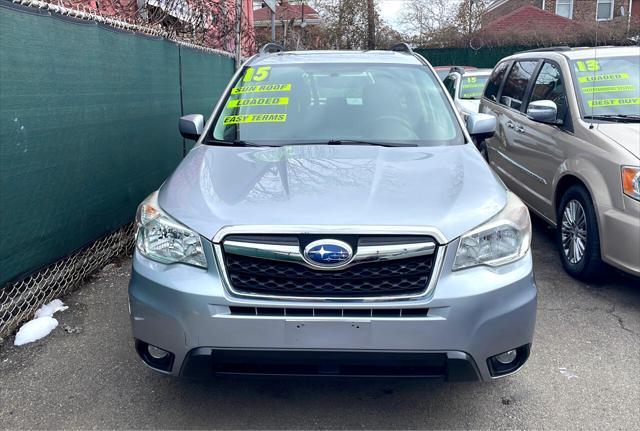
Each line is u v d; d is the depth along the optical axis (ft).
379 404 10.28
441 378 8.80
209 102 28.02
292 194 9.46
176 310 8.70
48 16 13.47
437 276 8.59
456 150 11.83
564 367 11.48
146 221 9.53
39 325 12.77
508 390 10.70
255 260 8.66
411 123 13.06
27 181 12.84
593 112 16.30
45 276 13.99
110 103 16.76
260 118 13.20
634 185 13.50
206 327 8.55
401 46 17.49
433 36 97.04
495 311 8.72
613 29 84.28
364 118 13.16
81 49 15.01
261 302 8.50
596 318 13.61
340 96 13.80
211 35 28.66
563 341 12.52
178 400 10.36
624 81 17.02
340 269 8.52
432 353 8.55
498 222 9.14
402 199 9.32
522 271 9.14
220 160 11.28
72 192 14.74
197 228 8.87
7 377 11.05
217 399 10.39
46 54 13.41
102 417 9.87
